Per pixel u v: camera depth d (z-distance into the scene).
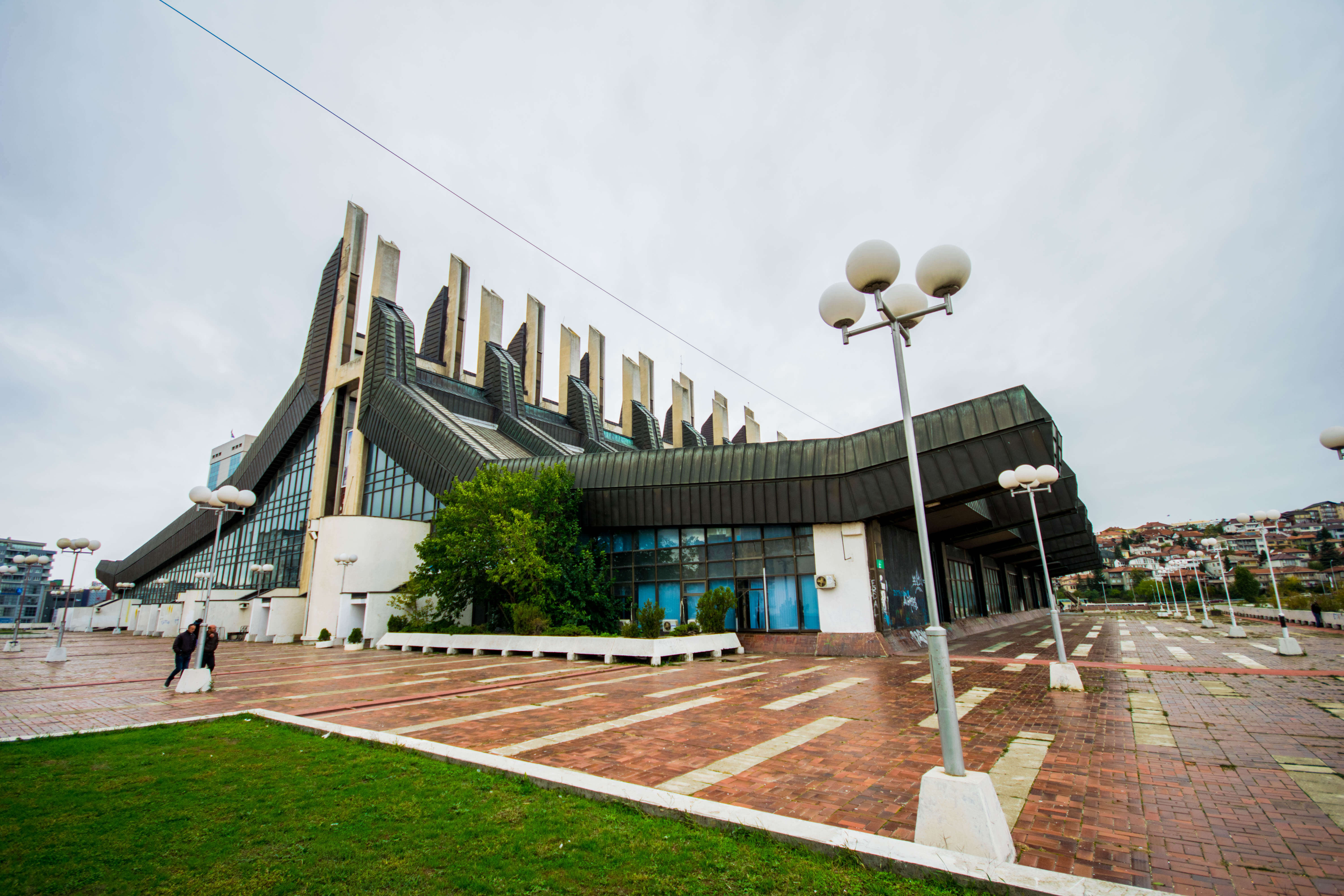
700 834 5.11
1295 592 58.75
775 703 11.52
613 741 8.52
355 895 4.10
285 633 36.06
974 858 4.29
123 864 4.56
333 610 31.66
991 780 6.65
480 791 6.25
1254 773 6.83
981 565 41.66
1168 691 12.52
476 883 4.24
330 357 47.06
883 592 23.64
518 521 24.39
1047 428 19.50
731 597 23.30
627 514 26.89
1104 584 98.06
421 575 27.22
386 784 6.49
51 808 5.77
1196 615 54.22
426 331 53.12
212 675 14.20
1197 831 5.21
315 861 4.61
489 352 50.38
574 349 58.62
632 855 4.69
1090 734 8.80
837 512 23.22
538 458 30.03
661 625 22.36
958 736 4.78
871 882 4.25
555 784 6.30
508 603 26.38
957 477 21.03
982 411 20.45
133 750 8.04
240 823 5.39
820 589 23.23
